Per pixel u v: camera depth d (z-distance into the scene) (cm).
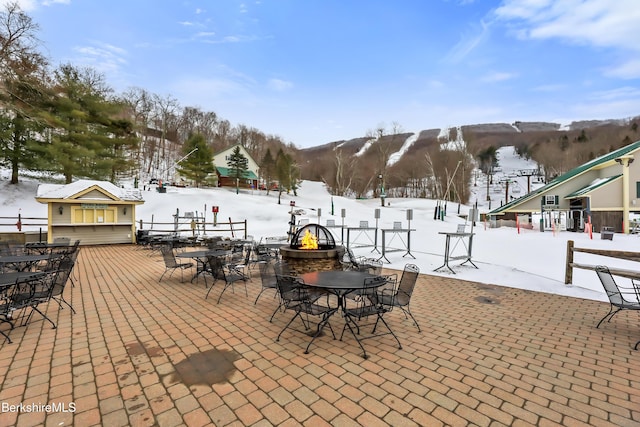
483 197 6009
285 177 4591
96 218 1434
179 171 4075
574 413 250
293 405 259
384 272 850
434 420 240
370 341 394
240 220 2520
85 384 289
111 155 2666
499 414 248
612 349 373
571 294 632
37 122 2183
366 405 259
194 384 290
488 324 457
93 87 2770
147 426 232
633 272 498
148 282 723
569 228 2144
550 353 361
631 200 1986
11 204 2145
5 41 2000
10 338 394
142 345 378
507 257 1037
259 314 498
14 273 488
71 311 508
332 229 2002
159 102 6162
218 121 8000
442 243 1388
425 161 6525
